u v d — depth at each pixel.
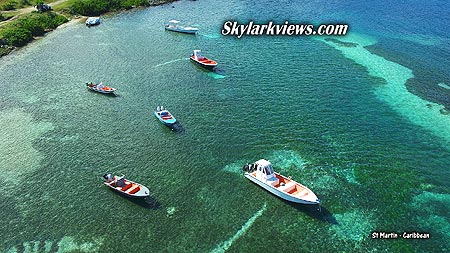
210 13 150.50
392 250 49.00
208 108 81.69
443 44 114.12
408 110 80.56
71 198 58.59
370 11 146.62
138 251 49.81
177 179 61.62
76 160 66.88
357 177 61.31
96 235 52.28
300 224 53.00
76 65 104.69
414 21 134.12
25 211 56.53
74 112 82.12
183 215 54.91
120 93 89.38
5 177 63.56
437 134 72.62
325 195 57.75
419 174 62.06
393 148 68.38
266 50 113.19
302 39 121.56
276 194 56.88
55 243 51.34
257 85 91.38
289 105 82.19
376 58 106.19
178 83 93.38
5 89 92.81
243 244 50.38
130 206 56.66
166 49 115.06
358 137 71.38
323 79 94.12
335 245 49.91
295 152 67.25
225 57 108.56
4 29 121.69
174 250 49.81
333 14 144.50
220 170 63.31
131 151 68.62
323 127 74.44
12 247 51.06
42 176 63.44
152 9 157.50
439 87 90.12
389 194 57.91
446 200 56.78
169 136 72.50
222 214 54.94
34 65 105.25
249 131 73.31
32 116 81.25
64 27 135.00
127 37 125.44
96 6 150.25
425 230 51.88
